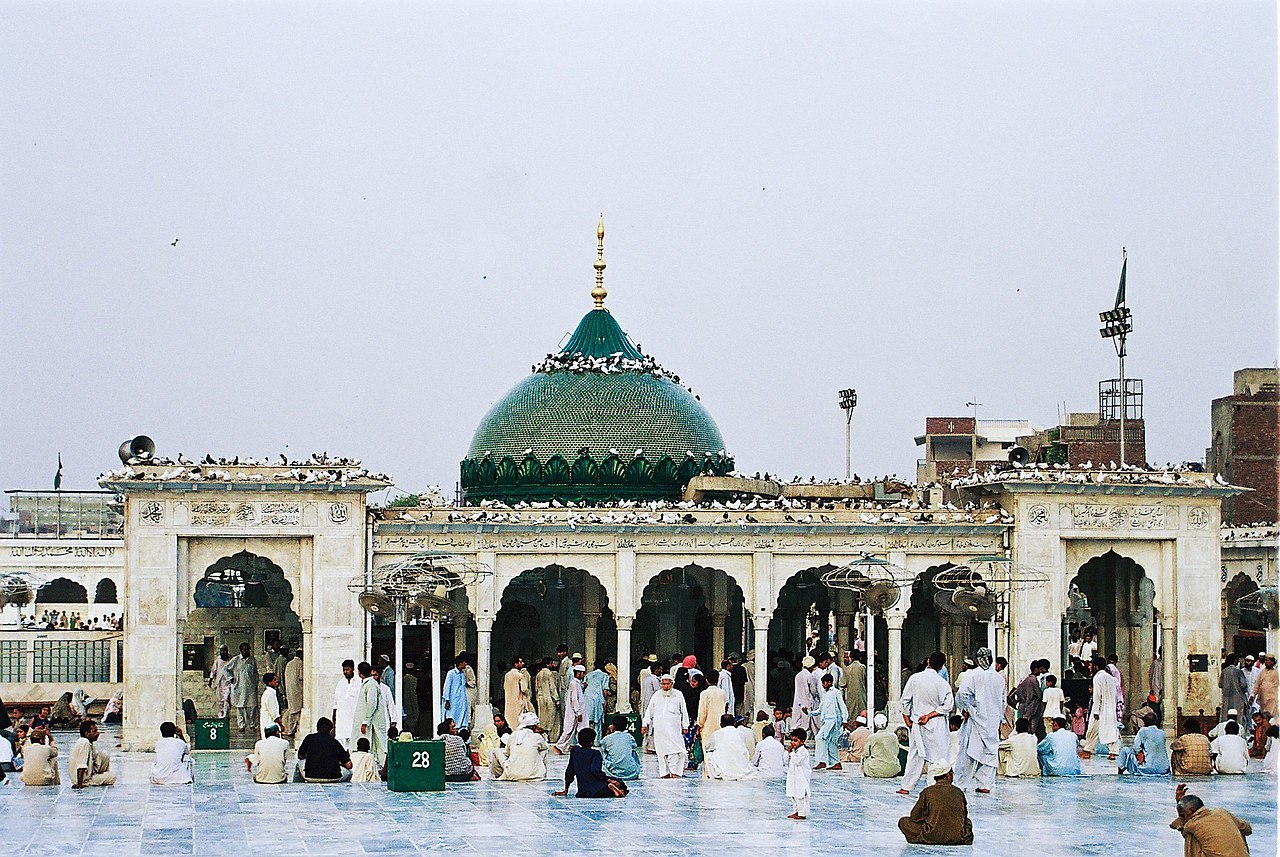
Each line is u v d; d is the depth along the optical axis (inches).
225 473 1670.8
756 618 1774.1
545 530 1743.4
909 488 2124.8
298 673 1681.8
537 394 2132.1
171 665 1651.1
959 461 3016.7
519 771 1368.1
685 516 1763.0
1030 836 1075.3
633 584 1760.6
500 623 1996.8
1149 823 1133.1
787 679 1873.8
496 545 1744.6
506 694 1577.3
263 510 1674.5
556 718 1665.8
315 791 1301.7
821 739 1466.5
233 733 1750.7
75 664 2041.1
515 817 1153.4
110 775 1342.3
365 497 1691.7
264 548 1680.6
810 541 1790.1
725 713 1445.6
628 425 2100.1
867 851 1012.5
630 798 1258.0
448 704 1523.1
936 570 1971.0
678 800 1245.1
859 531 1787.6
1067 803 1235.2
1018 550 1793.8
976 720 1298.0
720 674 1537.9
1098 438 2549.2
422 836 1067.9
